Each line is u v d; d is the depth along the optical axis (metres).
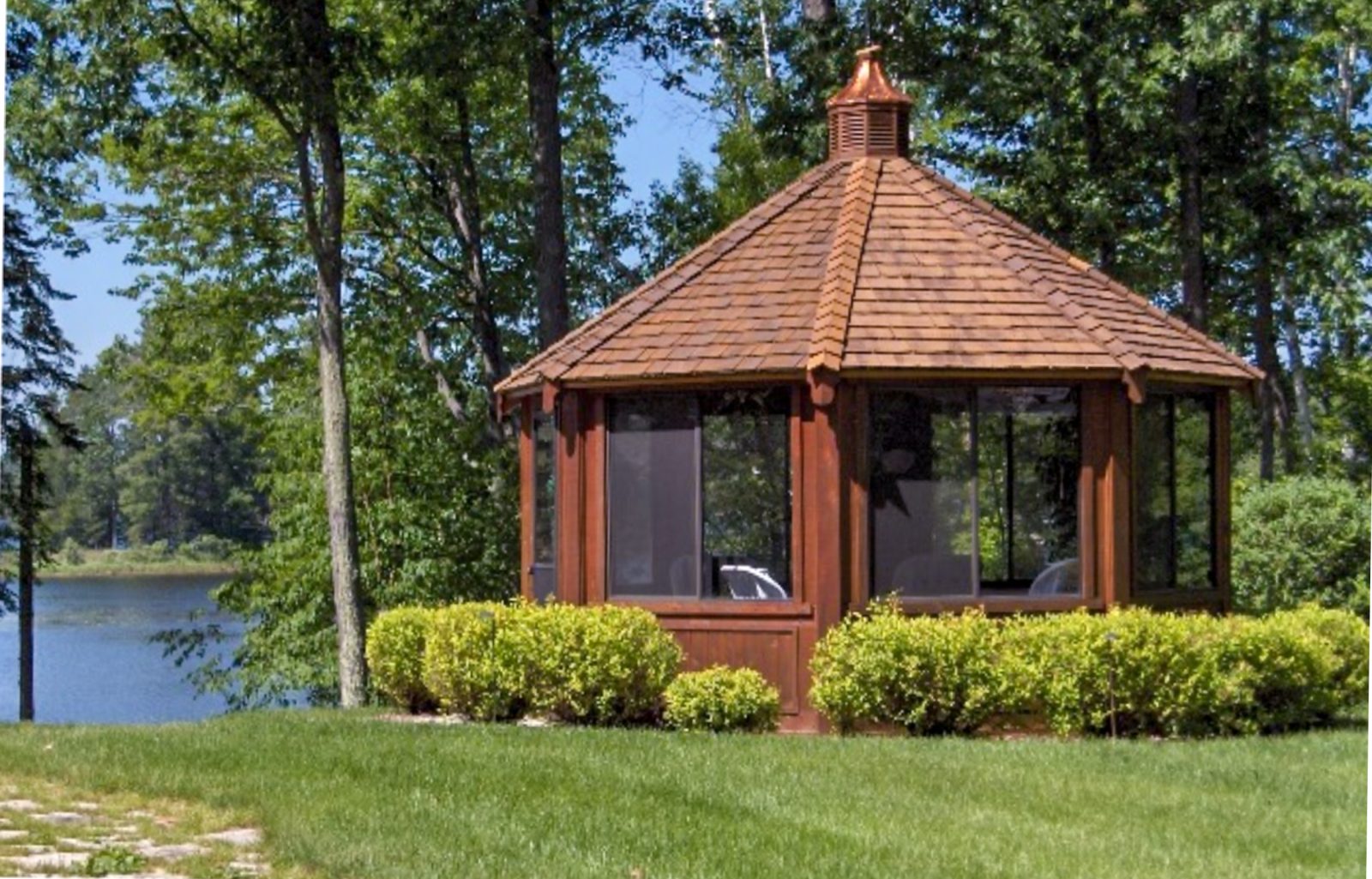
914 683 17.06
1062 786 13.95
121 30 24.25
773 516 18.77
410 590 31.77
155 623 57.31
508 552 32.88
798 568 18.47
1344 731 17.36
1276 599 26.39
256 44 24.44
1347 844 12.19
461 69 28.22
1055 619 17.41
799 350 18.55
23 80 24.86
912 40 31.22
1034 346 18.72
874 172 21.20
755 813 12.88
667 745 15.72
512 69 28.73
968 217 20.61
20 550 38.97
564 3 30.16
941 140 34.41
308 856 11.38
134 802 13.38
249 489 82.12
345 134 34.19
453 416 34.88
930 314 19.02
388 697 20.28
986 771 14.51
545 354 20.67
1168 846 12.12
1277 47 31.14
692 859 11.43
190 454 81.31
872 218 20.44
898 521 18.47
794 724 18.41
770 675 18.55
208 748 15.52
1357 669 18.52
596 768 14.44
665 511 19.27
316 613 32.88
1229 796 13.73
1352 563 26.44
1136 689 16.91
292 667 33.03
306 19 24.11
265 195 35.28
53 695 41.88
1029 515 18.88
